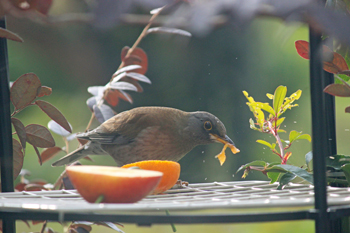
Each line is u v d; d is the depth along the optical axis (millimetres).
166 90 17672
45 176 16000
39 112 17391
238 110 16312
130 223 3467
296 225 13734
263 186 6293
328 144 6484
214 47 16984
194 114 9312
